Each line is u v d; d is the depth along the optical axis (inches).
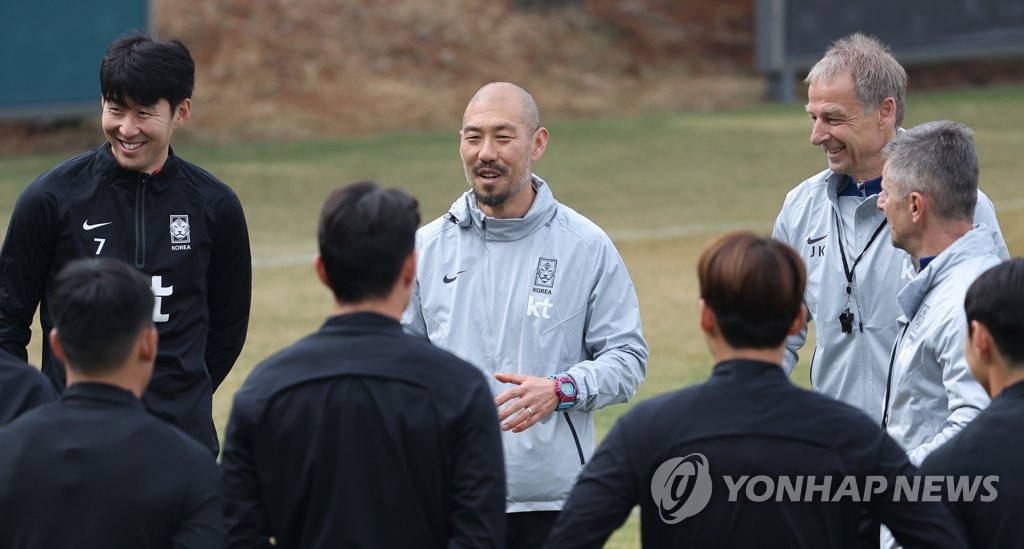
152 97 601.0
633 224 2033.7
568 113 2994.6
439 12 3334.2
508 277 609.6
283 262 1793.8
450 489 449.4
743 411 435.2
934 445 517.0
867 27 3009.4
